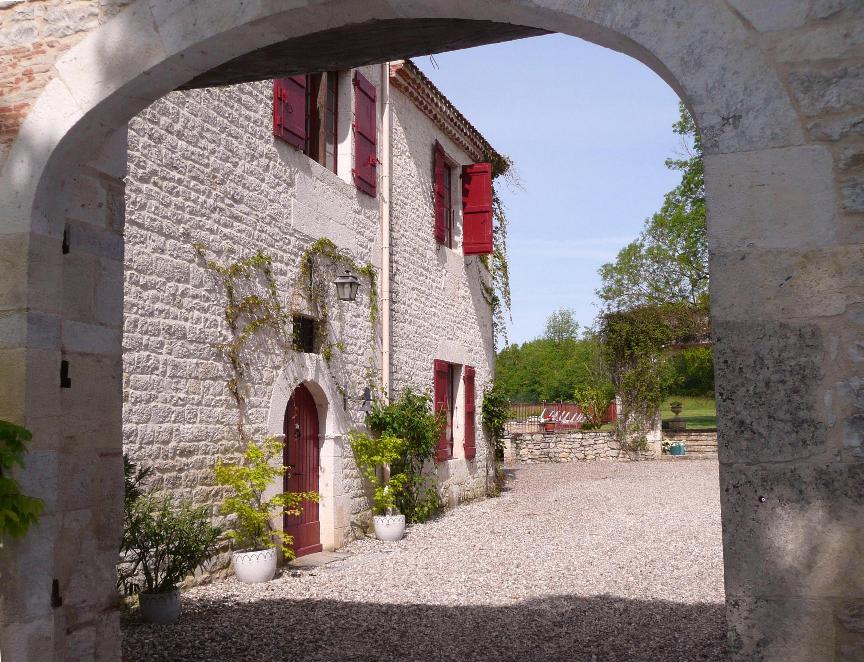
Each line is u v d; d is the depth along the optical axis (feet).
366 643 17.97
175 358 22.06
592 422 76.43
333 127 32.91
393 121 37.29
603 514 38.45
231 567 24.45
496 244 49.29
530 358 168.04
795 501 8.52
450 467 42.16
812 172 8.71
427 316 40.14
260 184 26.53
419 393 38.45
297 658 16.85
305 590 23.27
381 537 32.22
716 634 18.28
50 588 11.80
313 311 29.30
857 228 8.57
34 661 11.47
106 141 12.96
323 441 30.30
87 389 12.89
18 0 12.10
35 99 11.91
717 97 8.99
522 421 83.61
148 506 19.92
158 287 21.54
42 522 11.69
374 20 11.67
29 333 11.63
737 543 8.63
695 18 9.14
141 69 11.43
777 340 8.68
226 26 11.01
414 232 39.04
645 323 67.92
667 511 38.78
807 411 8.55
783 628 8.43
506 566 26.84
